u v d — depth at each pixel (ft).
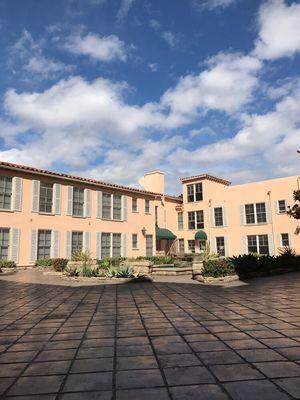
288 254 67.05
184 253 102.01
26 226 72.69
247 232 96.78
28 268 71.72
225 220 101.91
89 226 85.15
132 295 36.09
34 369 13.94
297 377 12.28
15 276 59.88
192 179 111.24
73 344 17.56
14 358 15.43
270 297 32.32
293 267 65.10
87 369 13.79
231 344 16.71
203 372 13.03
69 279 53.47
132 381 12.37
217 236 103.24
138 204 100.01
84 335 19.38
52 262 68.59
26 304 31.07
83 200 85.56
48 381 12.60
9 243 70.13
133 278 51.85
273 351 15.40
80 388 11.87
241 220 98.32
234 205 100.53
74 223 81.92
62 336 19.27
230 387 11.55
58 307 29.27
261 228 94.12
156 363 14.25
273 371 12.91
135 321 22.79
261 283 45.16
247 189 98.22
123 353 15.79
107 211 91.15
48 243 76.95
